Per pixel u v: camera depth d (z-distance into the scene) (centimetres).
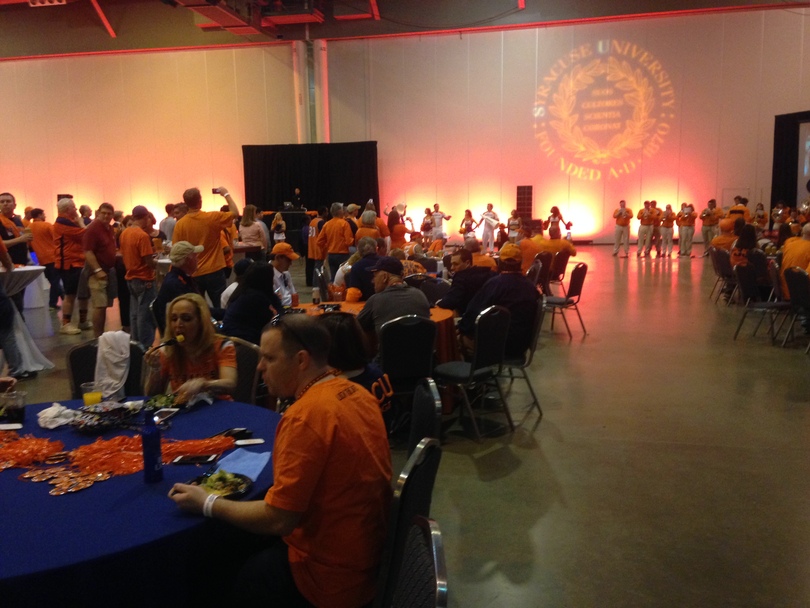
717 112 1717
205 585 184
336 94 1847
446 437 415
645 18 1714
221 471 193
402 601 136
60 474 201
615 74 1739
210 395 272
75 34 1858
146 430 195
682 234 1550
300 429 169
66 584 152
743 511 312
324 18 1783
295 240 1594
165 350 294
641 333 712
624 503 322
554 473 359
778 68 1680
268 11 1670
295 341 183
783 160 1609
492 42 1775
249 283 395
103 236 653
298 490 166
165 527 169
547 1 1720
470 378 402
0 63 1908
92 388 276
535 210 1819
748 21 1675
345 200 1828
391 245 960
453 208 1845
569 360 602
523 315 449
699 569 264
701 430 418
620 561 271
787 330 710
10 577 147
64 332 723
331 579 172
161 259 757
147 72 1877
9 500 184
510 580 258
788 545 281
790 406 461
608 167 1772
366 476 173
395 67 1819
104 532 167
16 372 543
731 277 866
